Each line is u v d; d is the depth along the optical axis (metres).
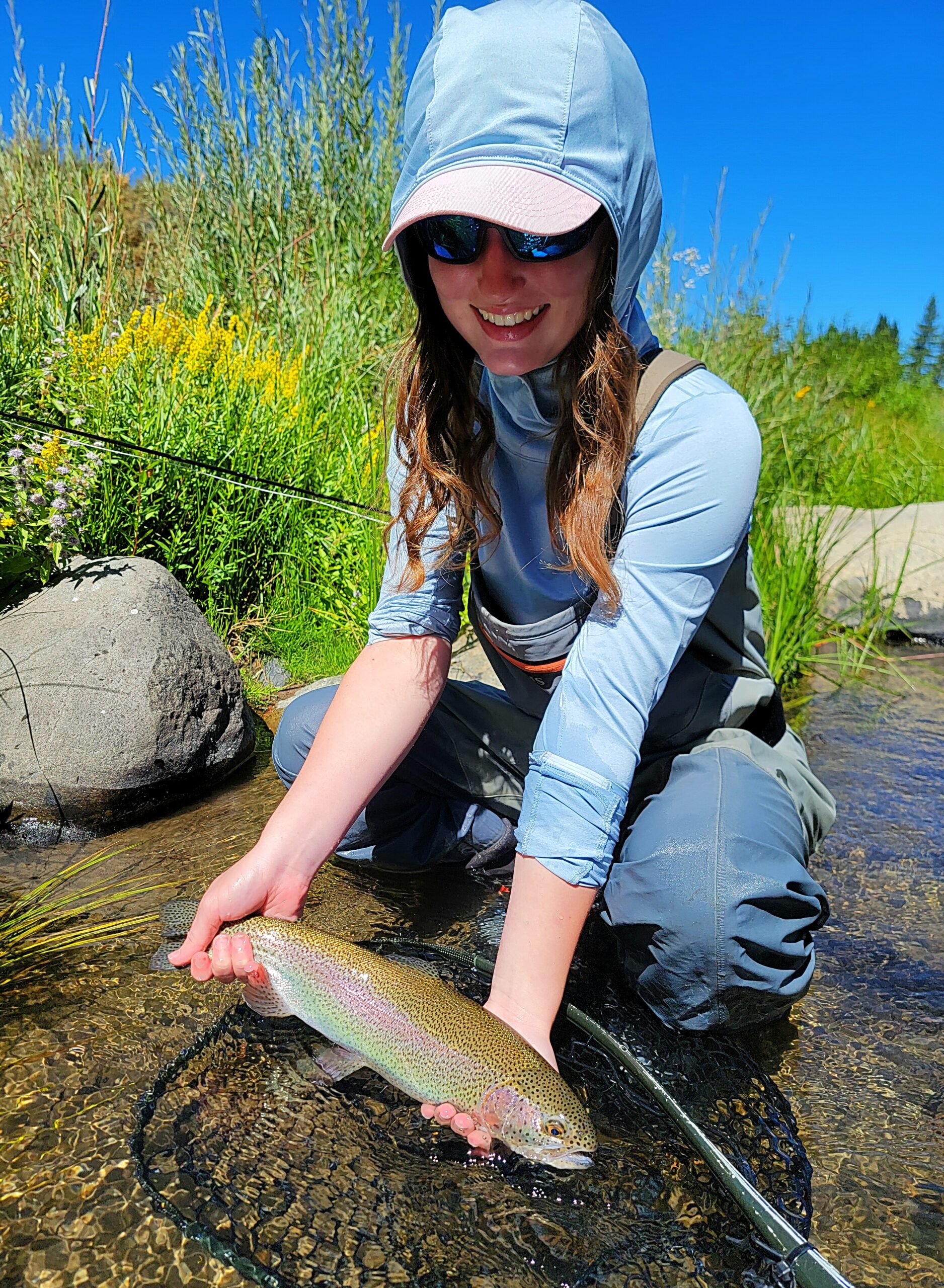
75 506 1.62
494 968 0.89
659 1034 0.90
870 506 3.15
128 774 1.33
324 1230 0.68
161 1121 0.77
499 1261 0.66
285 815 0.90
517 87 0.71
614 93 0.73
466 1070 0.73
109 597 1.48
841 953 1.07
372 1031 0.78
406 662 0.97
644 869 0.86
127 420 1.85
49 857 1.25
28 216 2.27
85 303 2.25
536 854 0.78
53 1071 0.82
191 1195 0.70
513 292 0.74
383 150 2.88
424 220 0.76
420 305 0.87
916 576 2.55
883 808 1.43
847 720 1.85
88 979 0.96
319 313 2.73
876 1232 0.70
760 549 2.16
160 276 2.86
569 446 0.82
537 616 0.98
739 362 2.65
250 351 2.38
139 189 3.20
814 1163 0.77
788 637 2.07
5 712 1.35
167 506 1.88
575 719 0.80
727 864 0.83
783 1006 0.88
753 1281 0.65
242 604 2.01
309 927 0.86
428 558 1.00
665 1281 0.65
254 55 2.79
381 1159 0.74
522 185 0.71
